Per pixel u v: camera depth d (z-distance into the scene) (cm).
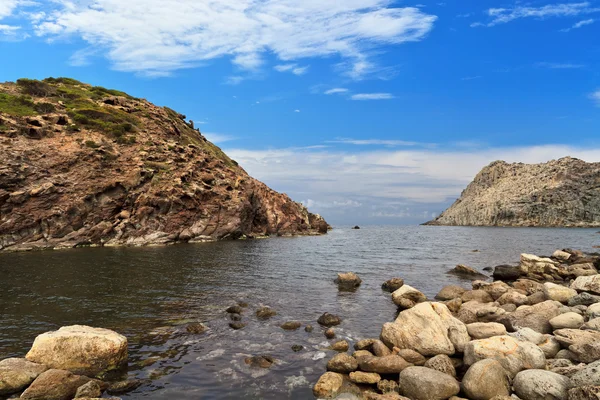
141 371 1140
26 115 5784
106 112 7056
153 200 5569
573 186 16250
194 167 6856
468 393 971
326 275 2989
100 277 2633
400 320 1398
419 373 1026
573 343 1194
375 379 1077
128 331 1509
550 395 900
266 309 1827
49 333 1159
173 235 5628
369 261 3909
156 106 9575
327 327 1614
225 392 1018
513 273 2712
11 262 3306
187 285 2453
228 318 1722
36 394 934
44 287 2264
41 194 4694
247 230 7200
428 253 4828
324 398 984
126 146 6328
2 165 4575
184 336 1464
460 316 1638
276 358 1258
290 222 8912
